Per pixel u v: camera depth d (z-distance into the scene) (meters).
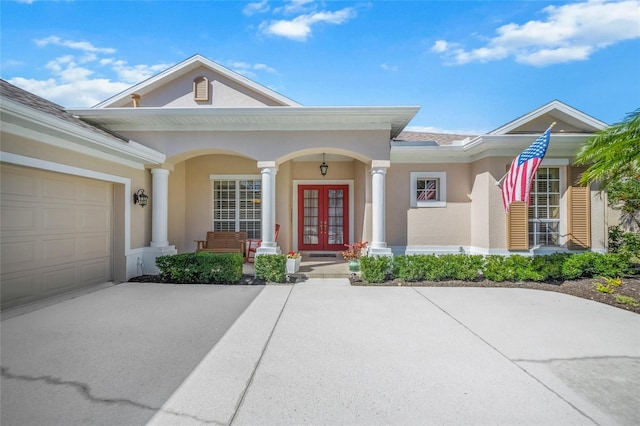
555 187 8.57
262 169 8.23
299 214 12.07
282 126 8.12
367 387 3.00
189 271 7.42
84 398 2.78
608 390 2.96
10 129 4.86
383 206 8.25
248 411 2.63
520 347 3.92
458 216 9.13
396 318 5.02
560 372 3.30
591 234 8.35
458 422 2.49
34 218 5.62
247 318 4.98
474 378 3.17
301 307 5.59
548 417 2.56
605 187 7.88
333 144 8.15
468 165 9.15
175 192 9.99
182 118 7.82
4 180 5.10
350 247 9.18
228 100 9.41
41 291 5.80
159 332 4.36
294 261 8.45
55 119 5.06
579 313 5.28
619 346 3.96
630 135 6.41
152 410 2.63
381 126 8.09
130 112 7.53
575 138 7.61
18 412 2.58
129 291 6.62
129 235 7.70
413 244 9.17
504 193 7.43
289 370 3.33
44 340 4.04
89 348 3.82
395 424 2.47
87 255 6.84
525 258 7.48
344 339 4.17
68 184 6.32
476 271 7.48
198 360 3.54
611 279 6.93
